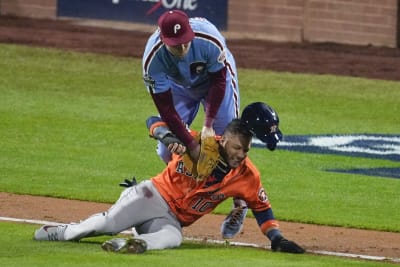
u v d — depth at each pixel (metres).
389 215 37.28
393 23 86.56
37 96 60.25
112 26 86.50
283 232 33.66
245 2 86.19
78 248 26.83
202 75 29.55
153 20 86.06
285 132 54.72
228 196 28.25
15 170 42.41
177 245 27.88
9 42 75.81
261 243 30.97
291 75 70.75
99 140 49.91
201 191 27.81
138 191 28.00
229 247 29.30
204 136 27.62
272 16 86.62
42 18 87.88
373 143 53.12
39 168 43.09
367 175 45.06
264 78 69.19
